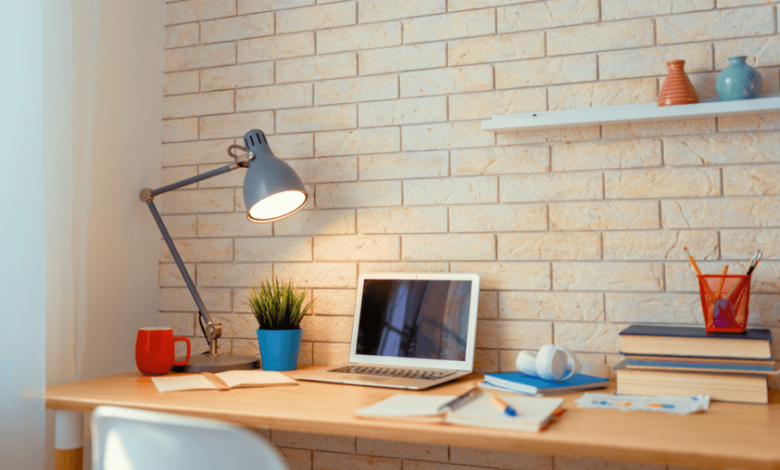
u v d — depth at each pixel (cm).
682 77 140
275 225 181
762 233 139
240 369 161
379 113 172
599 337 150
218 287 186
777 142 139
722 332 124
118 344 177
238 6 189
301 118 180
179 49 194
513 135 159
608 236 151
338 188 175
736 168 142
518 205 158
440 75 167
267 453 68
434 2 168
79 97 163
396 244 169
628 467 147
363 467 169
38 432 132
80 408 128
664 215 147
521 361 135
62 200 149
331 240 175
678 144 146
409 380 138
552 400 114
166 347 157
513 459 156
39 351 134
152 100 192
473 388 135
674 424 101
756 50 141
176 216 192
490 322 159
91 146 161
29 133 138
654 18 149
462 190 163
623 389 124
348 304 172
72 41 157
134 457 76
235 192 186
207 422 70
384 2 173
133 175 183
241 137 187
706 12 145
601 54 153
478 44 164
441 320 154
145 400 125
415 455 164
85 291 159
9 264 134
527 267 157
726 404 115
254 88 186
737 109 133
